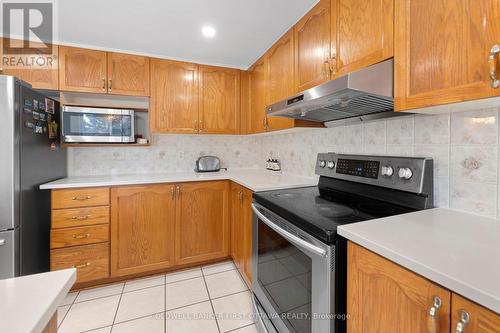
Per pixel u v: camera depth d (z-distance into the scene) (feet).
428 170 3.61
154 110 7.45
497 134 3.01
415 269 1.93
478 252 2.09
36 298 1.40
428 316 1.83
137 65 7.25
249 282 6.03
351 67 3.91
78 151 7.53
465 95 2.42
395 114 4.03
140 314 5.32
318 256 2.92
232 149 9.55
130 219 6.65
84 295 6.02
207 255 7.54
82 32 6.04
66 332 4.78
